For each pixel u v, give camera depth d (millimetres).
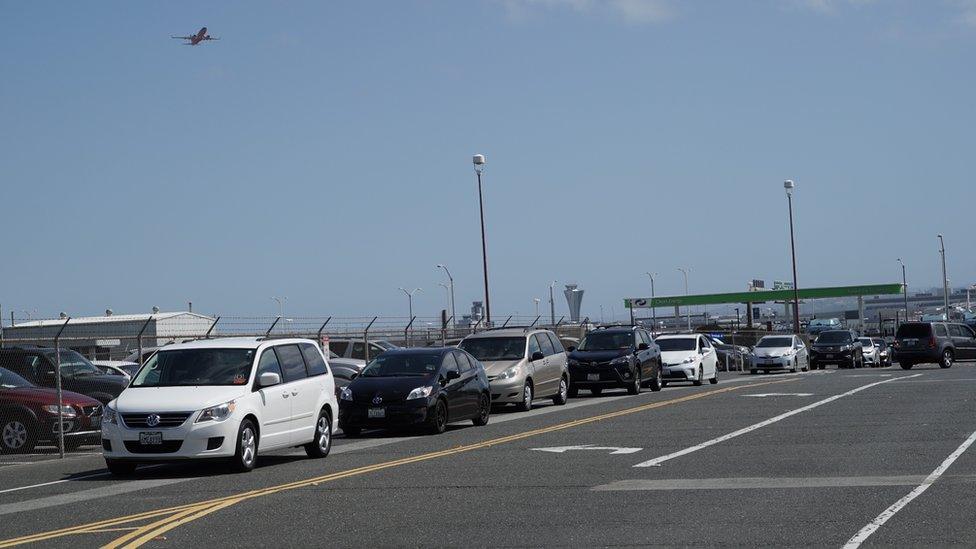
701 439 19016
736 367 64438
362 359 37125
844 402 27188
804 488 12891
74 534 10859
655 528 10414
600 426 22359
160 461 16438
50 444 21031
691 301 92562
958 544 9312
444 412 22578
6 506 13234
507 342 29188
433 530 10617
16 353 23891
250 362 17047
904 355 50094
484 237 45844
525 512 11578
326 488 13898
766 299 90688
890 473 14070
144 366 17250
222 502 12797
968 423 20766
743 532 10094
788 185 68938
